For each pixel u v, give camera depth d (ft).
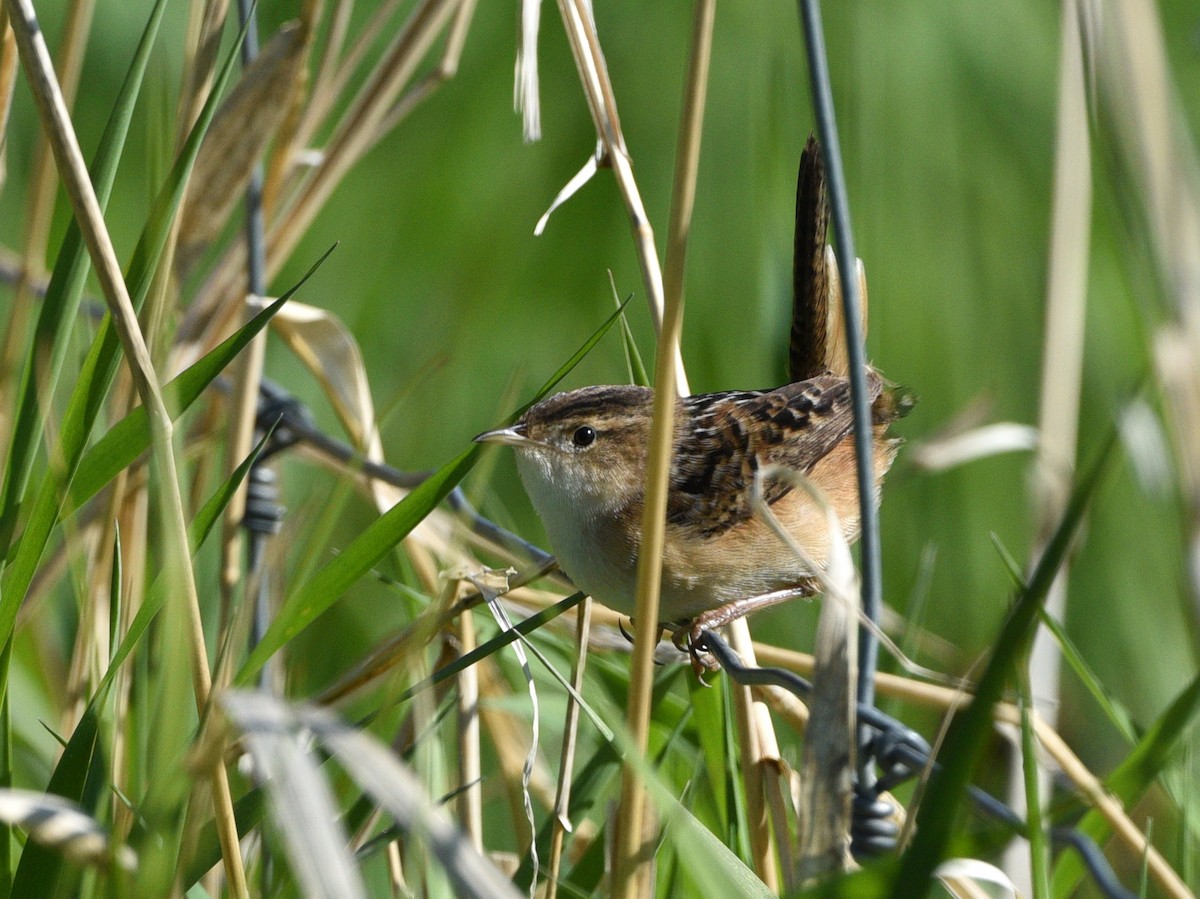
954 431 30.01
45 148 22.39
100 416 23.09
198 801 15.57
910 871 12.96
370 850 18.19
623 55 41.29
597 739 22.43
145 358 14.62
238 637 17.38
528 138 19.99
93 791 17.12
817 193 26.14
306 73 24.86
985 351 38.40
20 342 22.54
